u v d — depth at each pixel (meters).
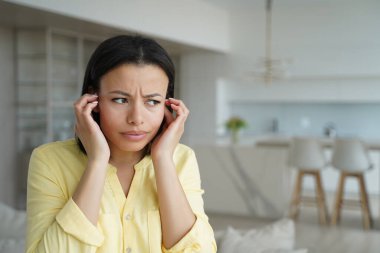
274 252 2.00
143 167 0.99
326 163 5.77
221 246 2.11
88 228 0.88
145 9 5.49
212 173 6.49
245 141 8.20
